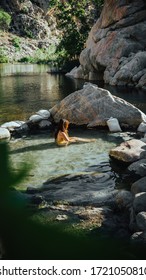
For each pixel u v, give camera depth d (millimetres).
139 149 9547
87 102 13320
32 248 5746
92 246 5758
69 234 6090
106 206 7039
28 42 71000
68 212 6836
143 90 23219
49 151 10508
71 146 10945
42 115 13492
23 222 6504
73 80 30359
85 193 7621
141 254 5508
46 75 34938
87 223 6426
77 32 42844
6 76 33906
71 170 9008
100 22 31984
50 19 80125
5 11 74188
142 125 12438
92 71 31078
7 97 20562
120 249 5641
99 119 13000
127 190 7695
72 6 43719
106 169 9008
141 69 25797
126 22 29156
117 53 28406
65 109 13453
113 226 6289
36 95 21281
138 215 5902
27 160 9781
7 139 11836
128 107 13117
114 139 11594
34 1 78312
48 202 7250
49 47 71125
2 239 5984
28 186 8078
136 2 29250
